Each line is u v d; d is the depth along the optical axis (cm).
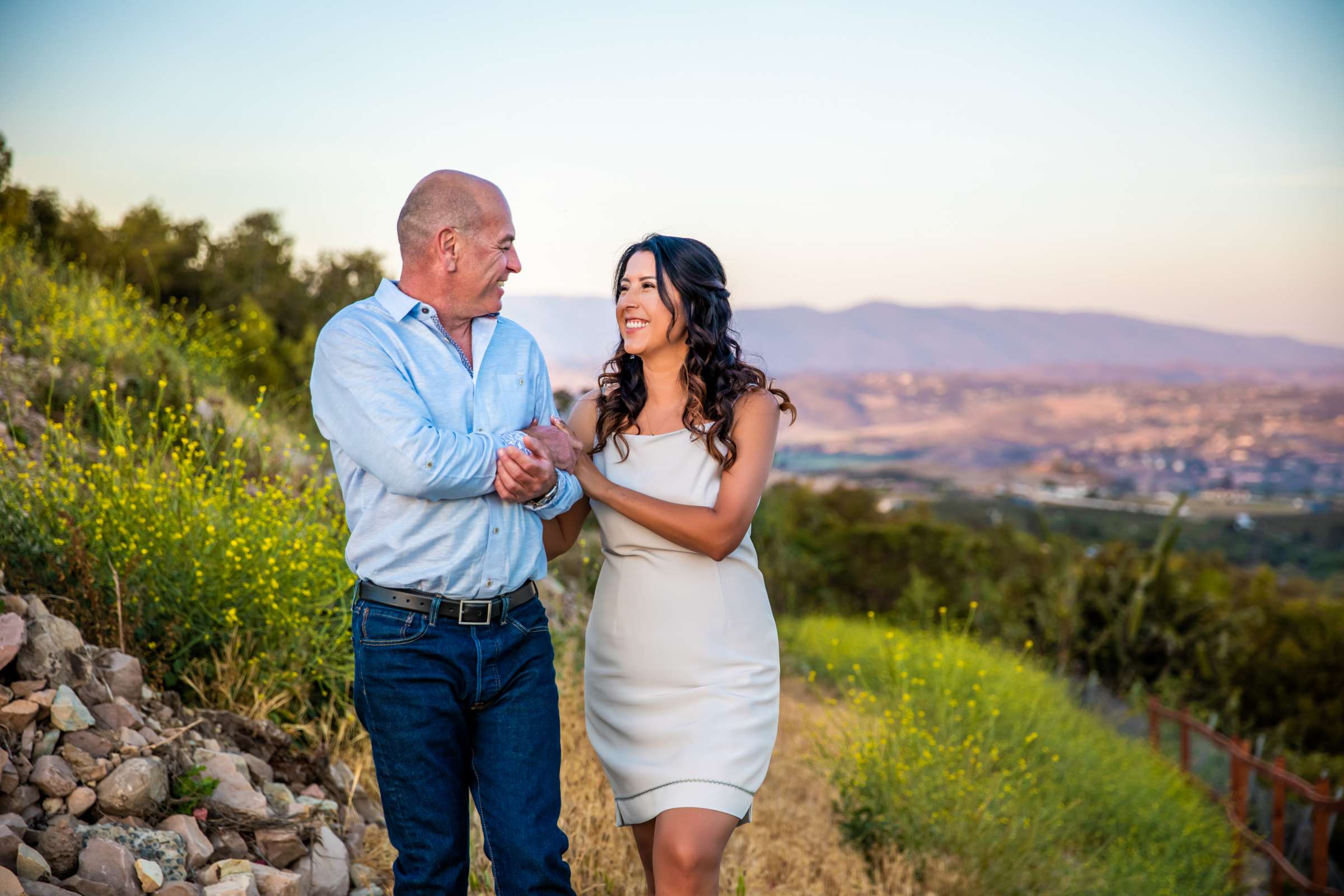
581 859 360
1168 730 1142
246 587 394
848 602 1534
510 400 256
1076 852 622
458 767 244
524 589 253
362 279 1272
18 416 541
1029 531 2184
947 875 475
